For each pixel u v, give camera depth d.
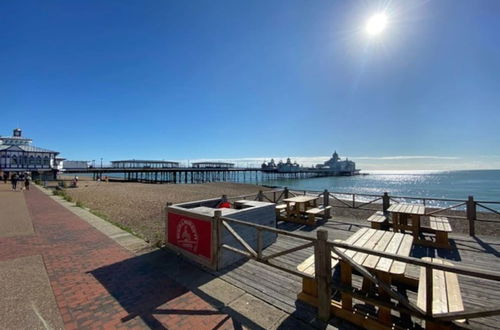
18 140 57.94
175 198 19.09
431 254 4.97
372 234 3.95
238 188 35.03
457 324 2.18
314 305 2.93
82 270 4.02
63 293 3.26
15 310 2.85
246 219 4.83
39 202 13.20
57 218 8.49
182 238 4.71
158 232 7.38
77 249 5.10
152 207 13.43
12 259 4.52
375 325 2.51
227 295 3.22
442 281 2.74
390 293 2.33
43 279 3.68
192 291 3.33
